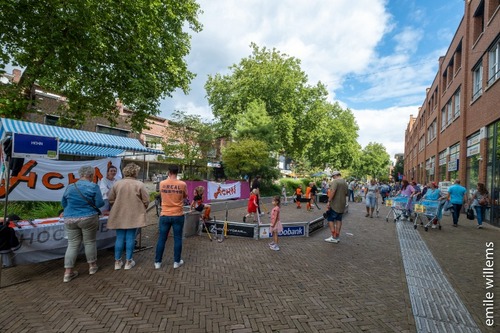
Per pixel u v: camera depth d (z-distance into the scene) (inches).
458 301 143.4
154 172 1217.4
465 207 533.3
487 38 444.5
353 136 1870.1
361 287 159.9
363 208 643.5
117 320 118.1
